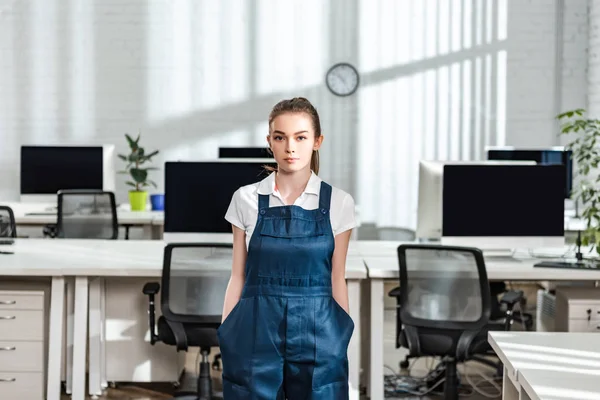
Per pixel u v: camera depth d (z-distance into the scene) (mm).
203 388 4219
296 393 2619
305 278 2553
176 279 3863
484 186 4473
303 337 2549
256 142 7887
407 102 7828
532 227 4484
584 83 7781
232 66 7863
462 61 7805
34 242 4914
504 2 7762
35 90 7848
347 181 7883
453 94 7820
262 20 7832
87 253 4496
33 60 7840
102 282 4504
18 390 4094
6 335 4070
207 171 4363
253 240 2570
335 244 2615
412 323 3881
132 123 7879
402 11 7797
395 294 4141
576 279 4090
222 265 3830
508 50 7785
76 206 5926
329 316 2576
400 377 4891
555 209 4484
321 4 7812
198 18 7836
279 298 2549
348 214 2613
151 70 7852
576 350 2572
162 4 7816
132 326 4527
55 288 4074
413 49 7812
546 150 6691
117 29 7836
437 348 3869
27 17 7816
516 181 4477
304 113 2486
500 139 7812
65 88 7863
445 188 4473
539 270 4109
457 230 4477
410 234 7887
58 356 4078
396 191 7879
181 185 4371
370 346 4262
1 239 4875
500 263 4340
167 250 3834
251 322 2562
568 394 2115
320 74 7844
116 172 7891
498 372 4863
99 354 4430
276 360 2559
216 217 4371
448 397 4109
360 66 7828
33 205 7121
